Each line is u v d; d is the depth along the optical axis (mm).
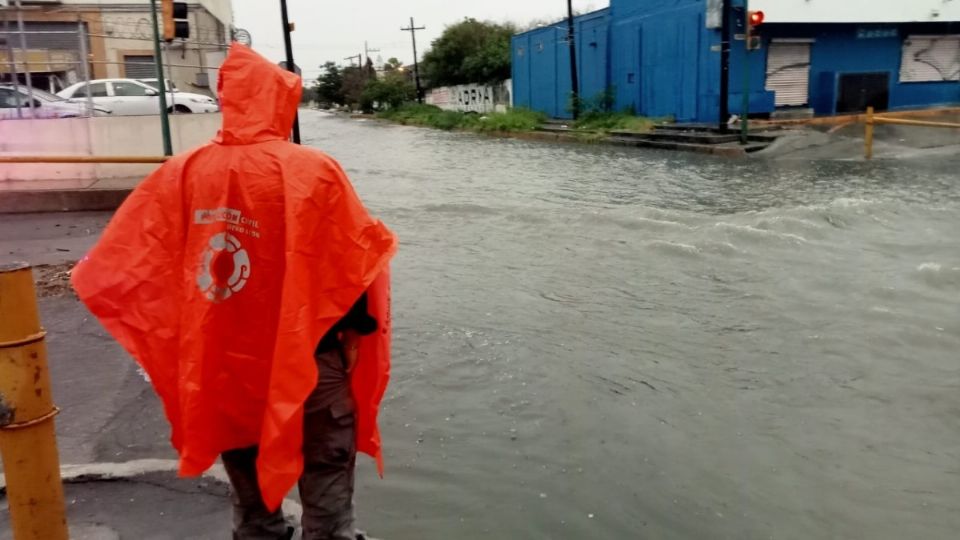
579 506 3898
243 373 2514
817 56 28016
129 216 2545
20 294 2525
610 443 4555
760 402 5098
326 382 2551
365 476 4215
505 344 6246
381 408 5062
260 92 2484
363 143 33094
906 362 5715
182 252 2512
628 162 21000
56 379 5383
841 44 28266
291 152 2449
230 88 2486
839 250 9125
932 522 3734
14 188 13047
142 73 30250
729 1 23969
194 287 2463
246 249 2447
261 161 2439
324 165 2451
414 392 5309
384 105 70250
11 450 2562
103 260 2518
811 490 4031
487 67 52125
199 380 2457
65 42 23328
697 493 4012
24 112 16719
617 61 33906
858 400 5102
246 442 2598
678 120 29469
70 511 3521
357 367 2709
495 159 23469
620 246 9750
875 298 7223
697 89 28219
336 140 35656
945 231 9930
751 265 8609
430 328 6684
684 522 3756
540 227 11211
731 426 4758
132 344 2514
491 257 9500
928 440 4551
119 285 2510
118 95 20750
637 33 32000
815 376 5504
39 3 28938
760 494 3998
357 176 19078
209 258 2453
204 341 2455
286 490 2377
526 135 34469
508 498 3973
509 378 5543
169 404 2568
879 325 6484
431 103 66312
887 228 10234
